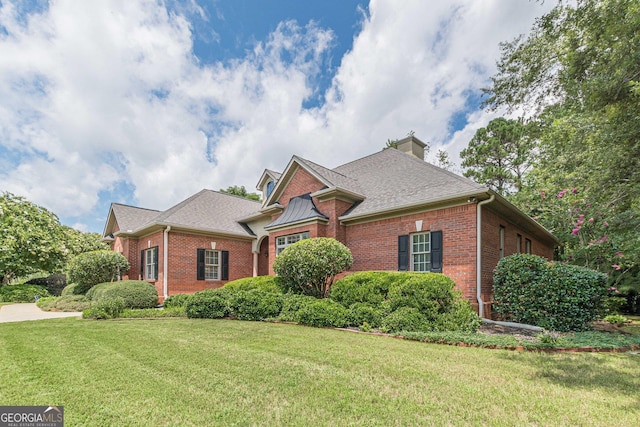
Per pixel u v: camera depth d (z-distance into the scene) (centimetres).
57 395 396
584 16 834
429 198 1073
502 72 1154
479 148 2661
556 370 496
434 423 328
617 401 384
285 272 1141
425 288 841
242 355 571
